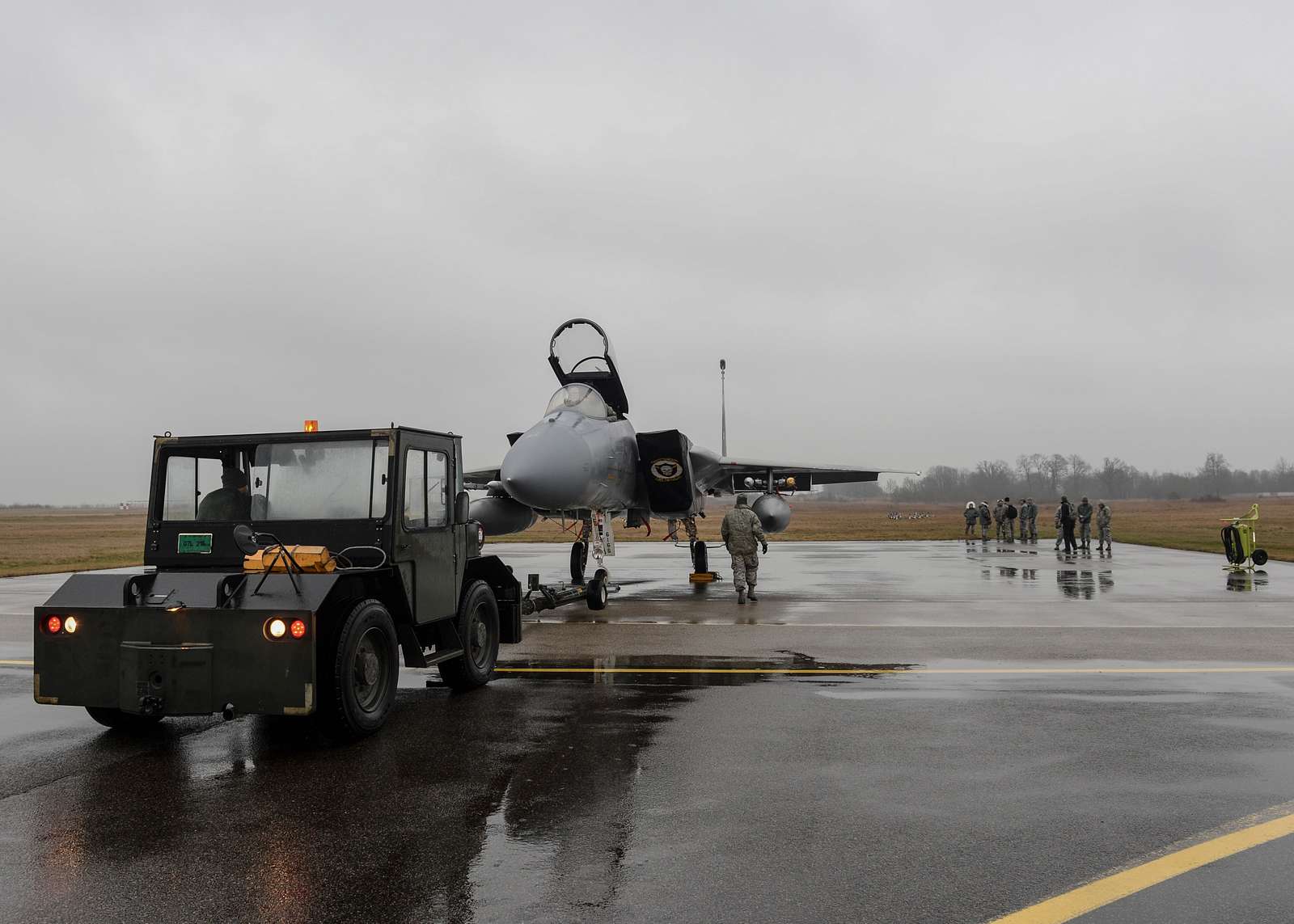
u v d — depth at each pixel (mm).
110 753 6250
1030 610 14117
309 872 4133
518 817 4840
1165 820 4727
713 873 4074
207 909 3760
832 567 24359
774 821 4738
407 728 6887
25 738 6695
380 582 7059
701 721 7008
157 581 6480
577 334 16125
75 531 72375
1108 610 14039
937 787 5301
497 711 7418
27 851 4414
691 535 20141
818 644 10891
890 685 8406
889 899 3785
